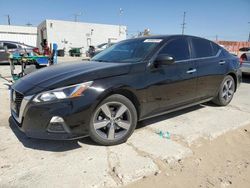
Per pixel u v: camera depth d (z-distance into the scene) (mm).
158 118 4254
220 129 3838
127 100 3176
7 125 3805
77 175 2547
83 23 35406
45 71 3422
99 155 2932
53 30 33656
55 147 3109
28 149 3053
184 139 3443
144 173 2645
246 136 3770
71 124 2775
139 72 3281
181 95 3922
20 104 2953
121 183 2488
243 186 2588
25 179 2467
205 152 3205
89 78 2902
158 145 3229
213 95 4723
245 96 6266
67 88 2766
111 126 3115
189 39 4266
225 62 4848
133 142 3297
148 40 3980
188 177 2680
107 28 37344
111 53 4141
